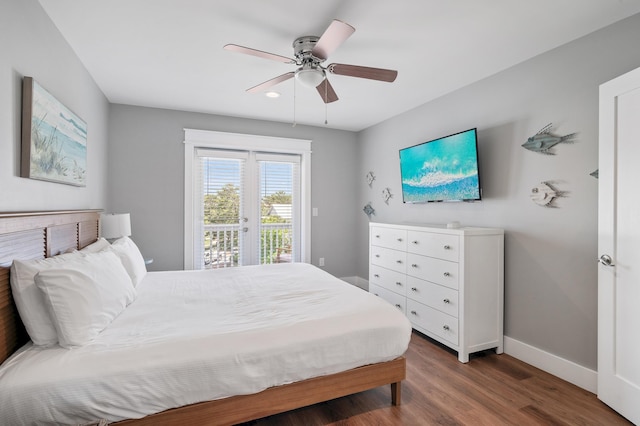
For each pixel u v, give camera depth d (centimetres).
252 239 418
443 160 300
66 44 212
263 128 409
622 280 176
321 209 450
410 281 296
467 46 220
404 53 230
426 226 293
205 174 393
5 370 119
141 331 151
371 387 177
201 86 294
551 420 174
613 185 180
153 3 173
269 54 191
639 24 181
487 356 253
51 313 134
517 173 248
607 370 185
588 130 204
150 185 357
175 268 369
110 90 304
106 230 276
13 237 139
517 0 170
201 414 138
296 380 158
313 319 170
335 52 228
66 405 116
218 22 192
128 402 125
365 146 451
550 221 226
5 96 142
